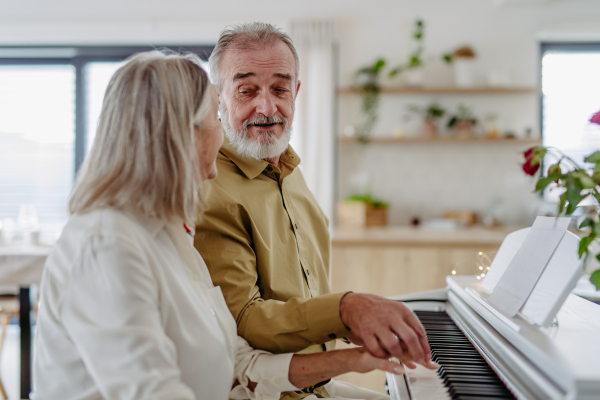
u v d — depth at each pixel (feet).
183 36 12.96
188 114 2.68
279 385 3.04
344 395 4.40
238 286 3.42
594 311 3.33
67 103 13.39
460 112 12.74
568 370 2.10
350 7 12.91
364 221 11.80
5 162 13.29
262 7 12.93
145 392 2.23
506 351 2.74
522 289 3.06
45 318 2.55
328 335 3.04
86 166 2.66
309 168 12.76
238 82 4.12
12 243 9.39
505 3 12.58
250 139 4.06
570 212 2.77
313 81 12.77
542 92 12.78
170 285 2.66
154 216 2.67
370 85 12.38
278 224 4.09
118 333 2.28
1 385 8.13
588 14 12.59
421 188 12.96
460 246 8.70
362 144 12.86
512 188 12.80
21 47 13.17
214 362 2.79
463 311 3.92
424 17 12.87
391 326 2.74
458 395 2.66
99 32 12.90
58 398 2.57
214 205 3.61
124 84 2.62
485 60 12.80
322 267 4.58
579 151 12.88
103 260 2.37
